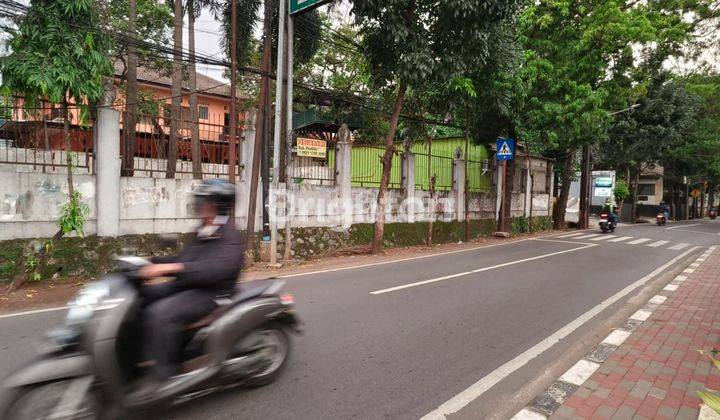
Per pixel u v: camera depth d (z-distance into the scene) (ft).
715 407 9.05
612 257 40.27
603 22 53.98
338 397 11.65
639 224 103.19
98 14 25.58
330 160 43.55
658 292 25.40
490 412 11.19
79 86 24.09
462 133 70.79
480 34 37.37
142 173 32.17
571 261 36.94
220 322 10.87
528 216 74.38
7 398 8.55
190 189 32.37
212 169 37.86
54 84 23.02
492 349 15.64
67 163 25.44
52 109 26.14
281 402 11.27
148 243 30.48
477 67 40.55
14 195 25.41
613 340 16.66
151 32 62.80
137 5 61.31
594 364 14.24
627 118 88.38
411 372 13.42
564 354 15.35
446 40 37.68
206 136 38.40
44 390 8.86
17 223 25.55
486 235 62.18
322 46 66.64
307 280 26.89
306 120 67.97
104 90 28.58
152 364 10.01
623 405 11.43
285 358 12.76
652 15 61.41
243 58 49.80
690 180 137.08
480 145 65.51
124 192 29.50
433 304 21.34
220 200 11.26
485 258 37.88
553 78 55.21
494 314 19.97
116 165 28.96
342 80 71.77
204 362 10.65
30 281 25.54
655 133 87.92
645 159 96.48
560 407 11.32
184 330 10.52
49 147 27.68
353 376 12.98
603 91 55.06
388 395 11.88
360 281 26.61
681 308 21.62
